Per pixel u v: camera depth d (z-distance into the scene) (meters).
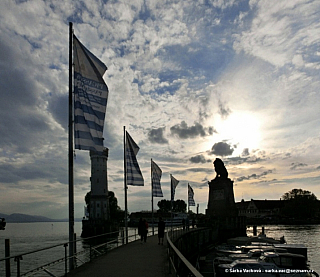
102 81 21.30
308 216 197.62
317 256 59.91
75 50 20.66
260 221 193.12
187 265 8.91
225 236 86.50
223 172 91.12
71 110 20.08
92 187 125.81
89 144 19.66
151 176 53.00
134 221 178.50
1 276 39.34
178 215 161.00
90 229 119.19
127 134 40.44
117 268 19.42
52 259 56.62
